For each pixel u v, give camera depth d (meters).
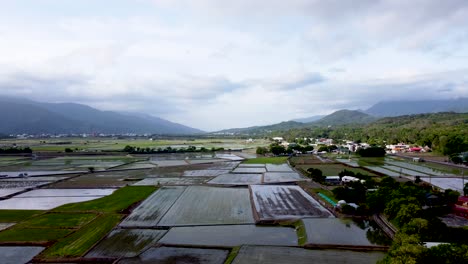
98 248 45.03
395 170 121.19
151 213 63.03
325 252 42.47
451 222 53.06
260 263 39.00
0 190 90.62
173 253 43.09
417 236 36.12
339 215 58.88
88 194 84.75
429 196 64.75
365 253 42.12
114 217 59.69
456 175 108.12
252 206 68.25
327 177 98.62
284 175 113.19
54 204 73.00
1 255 43.22
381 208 59.75
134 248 45.09
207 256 42.16
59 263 40.59
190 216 60.94
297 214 60.66
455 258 29.89
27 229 53.19
